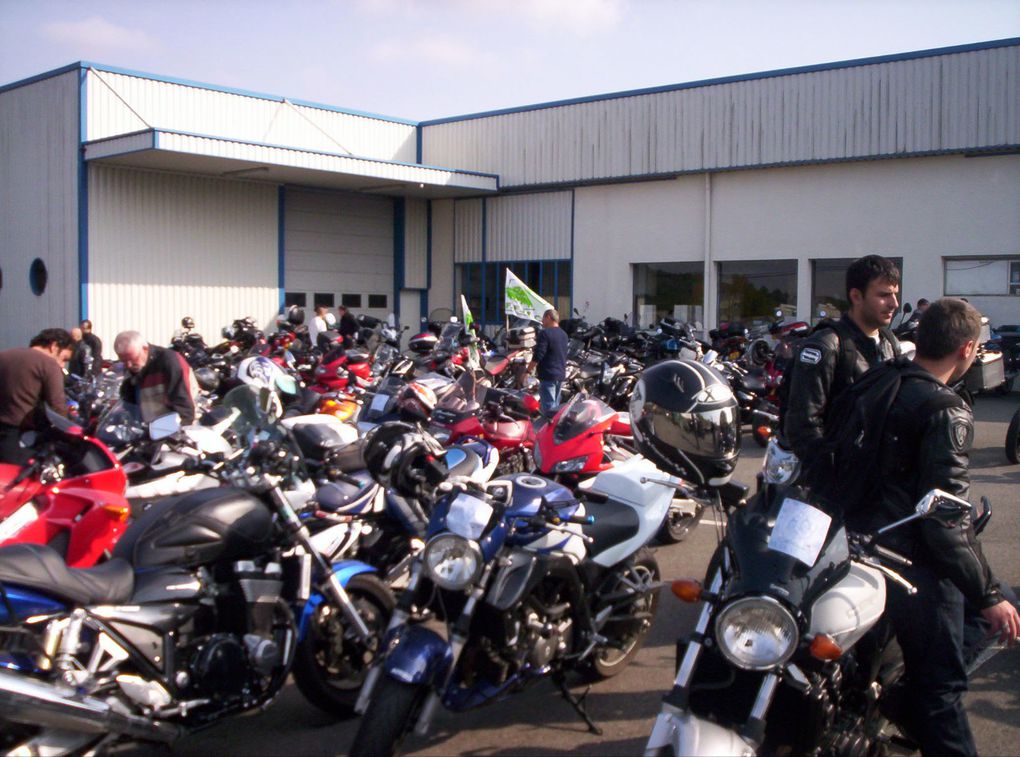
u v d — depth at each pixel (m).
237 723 4.74
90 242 22.66
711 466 4.05
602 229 26.12
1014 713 4.65
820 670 3.08
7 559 3.46
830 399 4.21
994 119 19.73
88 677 3.54
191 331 21.86
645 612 5.10
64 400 7.01
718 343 19.14
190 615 3.93
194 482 5.56
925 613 3.36
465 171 26.89
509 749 4.37
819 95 21.95
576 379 13.00
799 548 3.03
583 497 5.05
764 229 23.08
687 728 2.87
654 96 24.69
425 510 5.13
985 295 20.30
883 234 21.34
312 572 4.48
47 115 23.19
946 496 3.11
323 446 5.37
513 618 3.97
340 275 28.36
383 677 3.64
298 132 26.81
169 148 20.64
